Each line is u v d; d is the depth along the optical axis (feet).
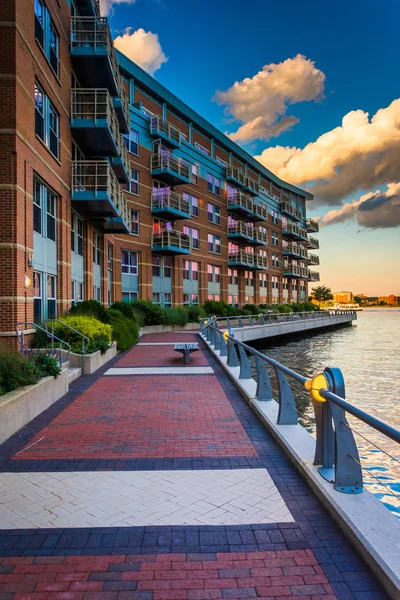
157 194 103.19
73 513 12.66
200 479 15.16
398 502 19.70
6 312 33.35
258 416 23.70
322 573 9.84
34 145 38.34
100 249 76.64
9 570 9.97
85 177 56.49
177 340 73.46
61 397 29.12
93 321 46.11
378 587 9.36
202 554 10.57
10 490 14.26
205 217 127.44
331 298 331.57
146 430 21.36
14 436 20.31
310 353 91.45
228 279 142.51
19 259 34.30
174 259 111.14
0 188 33.60
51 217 46.73
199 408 26.12
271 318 133.59
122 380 35.68
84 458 17.35
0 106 33.78
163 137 103.04
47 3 43.24
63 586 9.40
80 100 53.93
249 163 160.25
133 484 14.74
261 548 10.83
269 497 13.69
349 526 11.03
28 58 36.94
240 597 9.06
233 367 39.55
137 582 9.53
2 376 22.82
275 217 188.03
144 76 102.22
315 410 14.99
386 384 52.44
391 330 173.99
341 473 13.03
